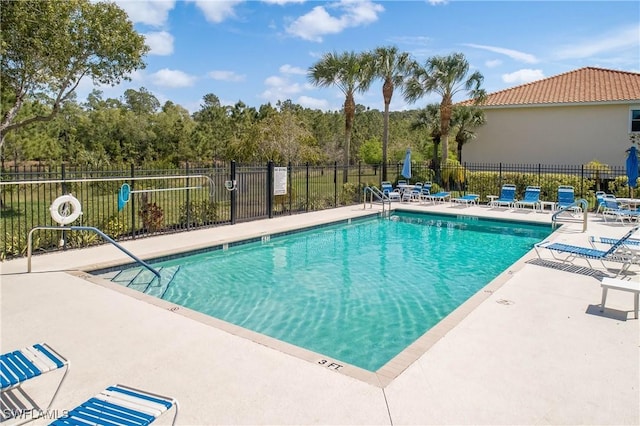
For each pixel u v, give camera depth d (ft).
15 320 18.67
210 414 11.82
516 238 44.47
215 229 42.04
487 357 15.35
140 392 10.23
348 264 33.88
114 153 154.51
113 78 61.62
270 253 37.37
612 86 79.51
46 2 51.11
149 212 39.88
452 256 36.81
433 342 16.62
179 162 158.92
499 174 69.15
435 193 69.82
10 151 84.79
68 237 33.76
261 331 20.86
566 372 14.29
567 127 79.66
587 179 63.57
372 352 18.71
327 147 165.27
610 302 21.33
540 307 20.61
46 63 54.49
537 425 11.41
